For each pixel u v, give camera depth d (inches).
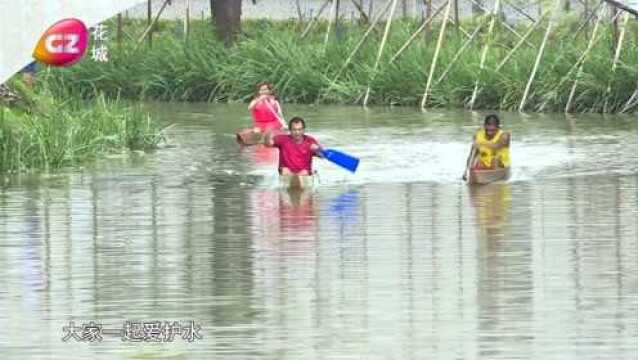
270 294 1437.0
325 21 4943.4
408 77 3735.2
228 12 4446.4
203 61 4072.3
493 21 3727.9
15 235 1787.6
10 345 1257.4
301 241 1722.4
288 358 1206.3
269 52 4003.4
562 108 3486.7
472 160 2245.3
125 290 1464.1
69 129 2593.5
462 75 3649.1
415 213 1924.2
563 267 1549.0
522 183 2209.6
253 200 2064.5
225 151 2714.1
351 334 1279.5
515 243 1691.7
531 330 1283.2
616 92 3430.1
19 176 2345.0
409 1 5748.0
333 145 2738.7
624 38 3649.1
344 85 3821.4
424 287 1457.9
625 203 1988.2
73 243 1729.8
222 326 1312.7
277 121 3031.5
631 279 1482.5
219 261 1606.8
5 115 2519.7
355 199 2059.5
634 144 2723.9
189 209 1983.3
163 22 5339.6
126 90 4119.1
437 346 1234.6
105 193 2145.7
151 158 2588.6
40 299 1428.4
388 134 2957.7
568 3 4448.8
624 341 1242.0
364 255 1627.7
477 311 1354.6
